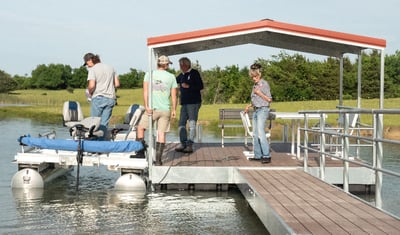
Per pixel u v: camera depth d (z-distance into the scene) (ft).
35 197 28.35
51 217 23.49
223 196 29.12
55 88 287.48
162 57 30.73
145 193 29.81
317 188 23.79
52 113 149.28
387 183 33.12
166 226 21.93
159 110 30.25
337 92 138.51
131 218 23.45
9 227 21.54
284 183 25.17
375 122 20.36
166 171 29.84
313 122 75.31
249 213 24.64
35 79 287.28
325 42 34.30
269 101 31.40
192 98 36.14
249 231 21.22
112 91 33.47
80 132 30.35
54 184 33.06
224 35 30.71
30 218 23.25
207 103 151.02
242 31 30.71
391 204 26.27
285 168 30.14
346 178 23.88
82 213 24.38
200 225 22.18
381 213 18.45
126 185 29.66
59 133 71.46
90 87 32.63
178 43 30.25
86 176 36.96
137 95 209.36
